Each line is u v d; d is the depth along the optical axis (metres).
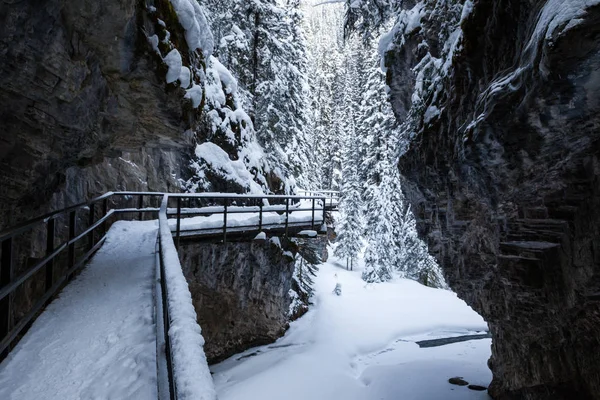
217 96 16.55
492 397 10.36
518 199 5.96
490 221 7.20
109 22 4.12
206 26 7.42
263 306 14.66
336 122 46.12
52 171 5.57
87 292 4.61
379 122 32.16
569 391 6.76
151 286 4.85
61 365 2.99
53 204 7.23
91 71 4.69
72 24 3.94
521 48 4.88
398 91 12.06
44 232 6.61
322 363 13.77
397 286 28.94
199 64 7.29
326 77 53.34
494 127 5.12
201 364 1.51
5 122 4.14
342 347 16.02
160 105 6.00
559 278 5.71
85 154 6.20
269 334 15.44
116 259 6.16
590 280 4.85
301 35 24.19
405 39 10.73
